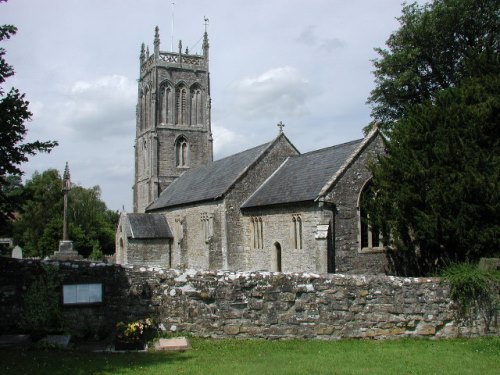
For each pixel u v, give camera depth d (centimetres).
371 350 1569
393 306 1792
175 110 6969
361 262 3244
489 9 4344
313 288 1770
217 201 4303
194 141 7025
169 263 5466
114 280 1748
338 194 3228
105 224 9019
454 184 2362
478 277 1806
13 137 1497
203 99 7125
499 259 1900
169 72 6944
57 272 1723
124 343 1559
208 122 7100
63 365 1320
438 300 1811
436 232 2420
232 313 1745
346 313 1773
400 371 1304
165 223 5619
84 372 1248
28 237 7356
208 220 4506
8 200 1578
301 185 3606
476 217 2370
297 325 1752
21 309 1695
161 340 1612
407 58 4581
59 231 6544
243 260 4184
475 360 1432
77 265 1742
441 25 4450
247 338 1733
